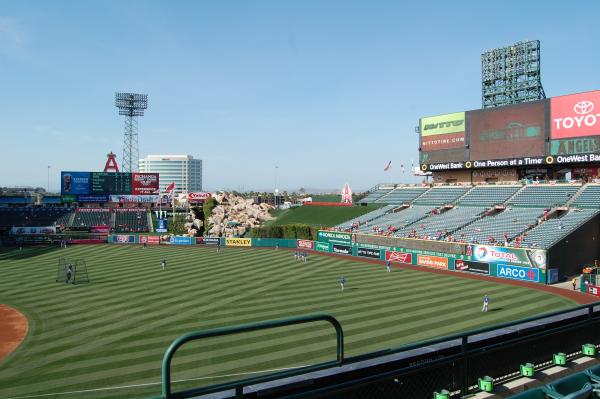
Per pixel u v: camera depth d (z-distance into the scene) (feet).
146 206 400.26
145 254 254.27
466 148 257.55
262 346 92.32
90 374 80.64
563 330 32.48
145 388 74.23
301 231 293.23
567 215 198.59
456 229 226.17
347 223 289.53
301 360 84.43
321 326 105.91
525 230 196.75
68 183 370.12
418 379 25.46
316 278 174.09
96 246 298.56
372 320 111.55
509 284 160.56
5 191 605.73
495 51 295.89
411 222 256.93
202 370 80.18
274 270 195.21
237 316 118.11
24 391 73.97
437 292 145.69
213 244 305.12
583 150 211.41
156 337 101.19
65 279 173.37
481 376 28.12
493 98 298.97
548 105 224.12
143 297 141.18
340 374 23.34
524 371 28.84
